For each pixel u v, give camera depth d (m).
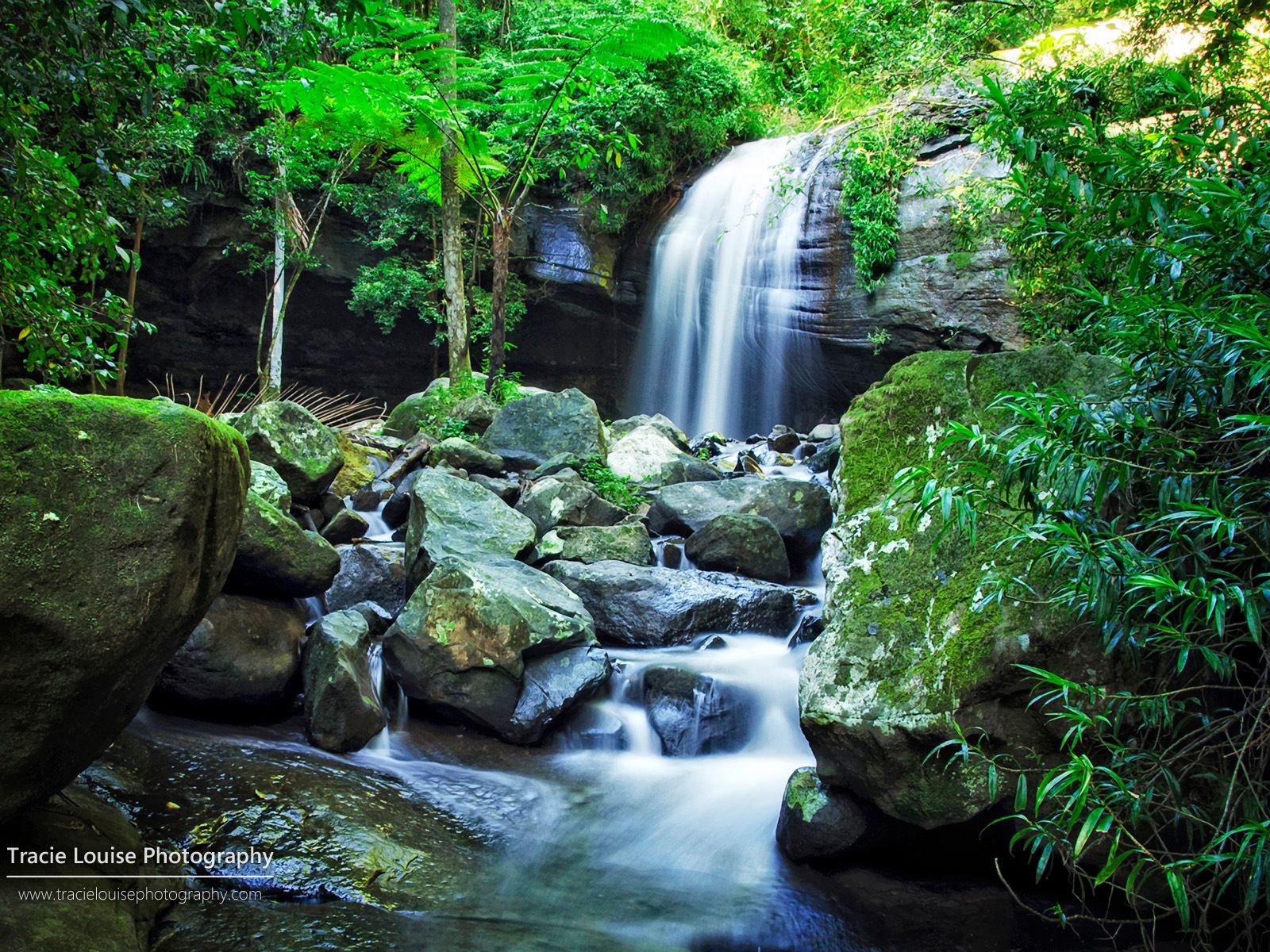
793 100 16.89
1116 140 3.46
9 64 3.67
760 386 15.97
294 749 4.77
